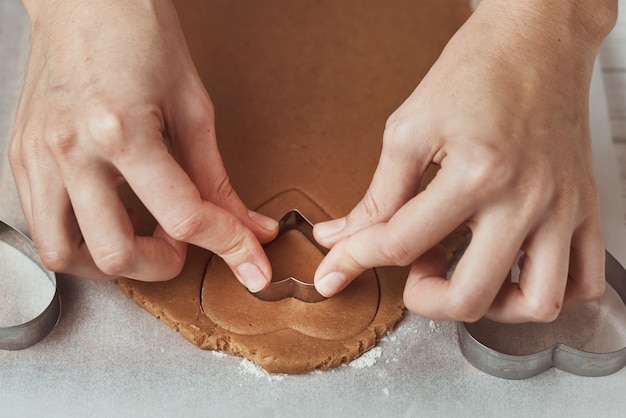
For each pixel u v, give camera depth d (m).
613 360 0.48
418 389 0.48
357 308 0.49
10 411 0.47
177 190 0.44
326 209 0.53
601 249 0.46
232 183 0.54
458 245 0.52
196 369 0.48
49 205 0.45
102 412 0.47
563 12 0.47
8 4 0.62
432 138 0.44
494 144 0.42
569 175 0.44
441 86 0.44
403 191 0.45
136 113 0.43
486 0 0.48
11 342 0.48
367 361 0.49
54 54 0.46
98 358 0.48
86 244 0.46
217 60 0.58
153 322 0.50
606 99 0.59
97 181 0.44
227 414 0.47
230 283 0.50
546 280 0.44
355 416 0.47
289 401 0.47
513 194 0.42
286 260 0.51
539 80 0.45
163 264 0.47
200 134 0.47
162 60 0.45
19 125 0.47
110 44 0.45
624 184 0.58
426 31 0.61
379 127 0.56
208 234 0.45
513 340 0.49
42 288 0.50
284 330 0.49
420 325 0.50
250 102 0.57
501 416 0.47
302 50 0.59
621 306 0.51
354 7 0.62
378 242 0.44
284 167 0.54
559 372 0.49
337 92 0.58
